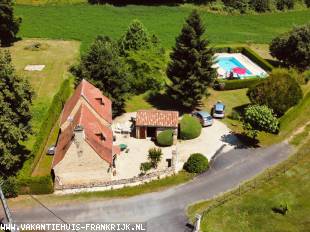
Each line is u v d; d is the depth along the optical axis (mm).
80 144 49656
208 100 74500
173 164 55031
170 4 127062
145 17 115375
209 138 63375
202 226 46938
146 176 53406
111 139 56875
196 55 64875
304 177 55688
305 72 82188
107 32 102500
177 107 72000
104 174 52719
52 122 64375
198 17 64875
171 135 60438
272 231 46812
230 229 46781
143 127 61500
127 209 49281
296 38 81250
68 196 51094
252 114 61469
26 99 53031
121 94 66438
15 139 49906
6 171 53438
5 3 90562
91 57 64938
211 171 56188
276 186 53906
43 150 59719
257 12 127438
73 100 60156
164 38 100062
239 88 78875
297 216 49062
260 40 104375
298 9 133000
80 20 110438
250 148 61406
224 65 90625
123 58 74812
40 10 116375
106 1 125000
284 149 61531
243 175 55750
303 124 68312
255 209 49844
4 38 95250
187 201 50812
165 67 77812
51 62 86750
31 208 49062
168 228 46844
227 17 121375
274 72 70250
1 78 49688
